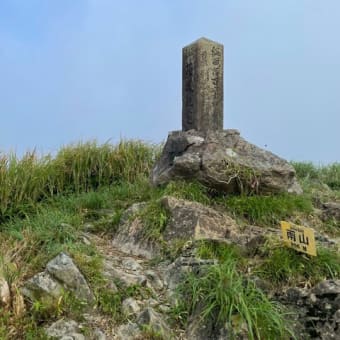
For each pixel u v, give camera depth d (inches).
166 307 87.7
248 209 123.3
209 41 167.5
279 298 86.0
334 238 119.3
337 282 83.7
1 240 109.7
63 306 85.3
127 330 81.9
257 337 76.0
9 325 81.0
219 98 169.2
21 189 143.9
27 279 90.9
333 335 77.9
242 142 142.7
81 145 187.9
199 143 139.1
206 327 79.9
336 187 200.1
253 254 100.0
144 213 116.7
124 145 186.4
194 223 108.3
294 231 93.7
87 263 94.9
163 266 101.1
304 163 225.8
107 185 168.9
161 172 142.0
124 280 93.1
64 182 164.9
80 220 128.0
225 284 82.1
